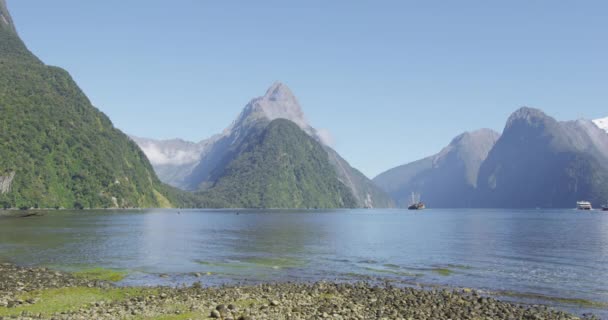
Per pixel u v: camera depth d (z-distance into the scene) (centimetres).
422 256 6806
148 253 6788
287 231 12488
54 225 12862
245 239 9619
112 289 4009
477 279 4938
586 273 5350
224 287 4247
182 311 3212
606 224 17538
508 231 13050
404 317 3238
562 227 15325
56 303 3428
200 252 7081
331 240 9556
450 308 3525
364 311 3356
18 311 3164
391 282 4747
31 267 5272
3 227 11744
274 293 3962
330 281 4759
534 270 5547
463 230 13562
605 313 3566
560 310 3634
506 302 3850
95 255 6425
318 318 3088
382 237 10506
